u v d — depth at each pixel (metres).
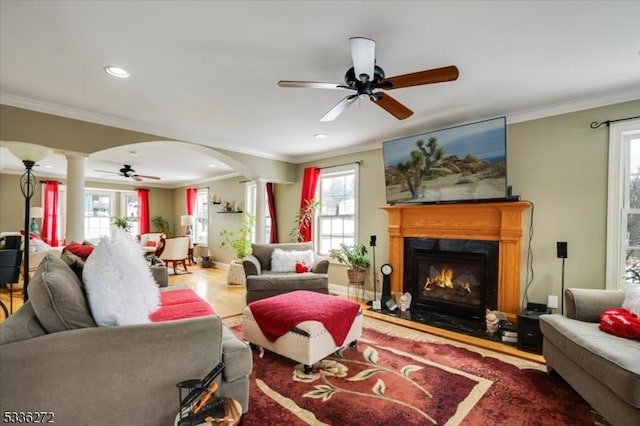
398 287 4.17
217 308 4.09
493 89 2.71
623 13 1.70
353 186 4.95
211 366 1.57
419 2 1.62
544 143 3.14
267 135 4.14
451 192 3.51
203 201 8.59
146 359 1.42
